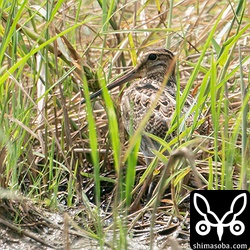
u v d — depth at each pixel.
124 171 12.07
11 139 11.16
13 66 10.34
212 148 11.73
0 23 11.88
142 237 10.55
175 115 10.88
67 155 12.09
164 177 8.78
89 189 12.38
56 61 11.90
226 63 10.83
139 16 15.59
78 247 10.23
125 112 12.84
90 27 13.25
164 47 14.05
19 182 11.95
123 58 13.90
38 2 14.09
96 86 12.59
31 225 10.63
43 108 12.15
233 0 15.29
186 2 14.98
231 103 12.69
